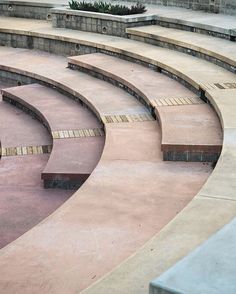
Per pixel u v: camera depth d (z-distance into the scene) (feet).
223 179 18.37
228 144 21.17
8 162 26.43
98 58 38.37
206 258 11.32
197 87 29.32
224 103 25.89
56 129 28.78
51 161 24.35
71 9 45.44
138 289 12.34
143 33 39.63
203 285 10.49
